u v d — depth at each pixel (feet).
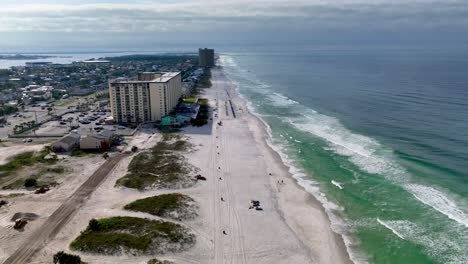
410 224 275.59
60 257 218.38
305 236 266.77
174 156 426.51
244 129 568.41
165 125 586.45
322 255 244.22
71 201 312.71
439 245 249.14
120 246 237.66
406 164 387.55
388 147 444.55
